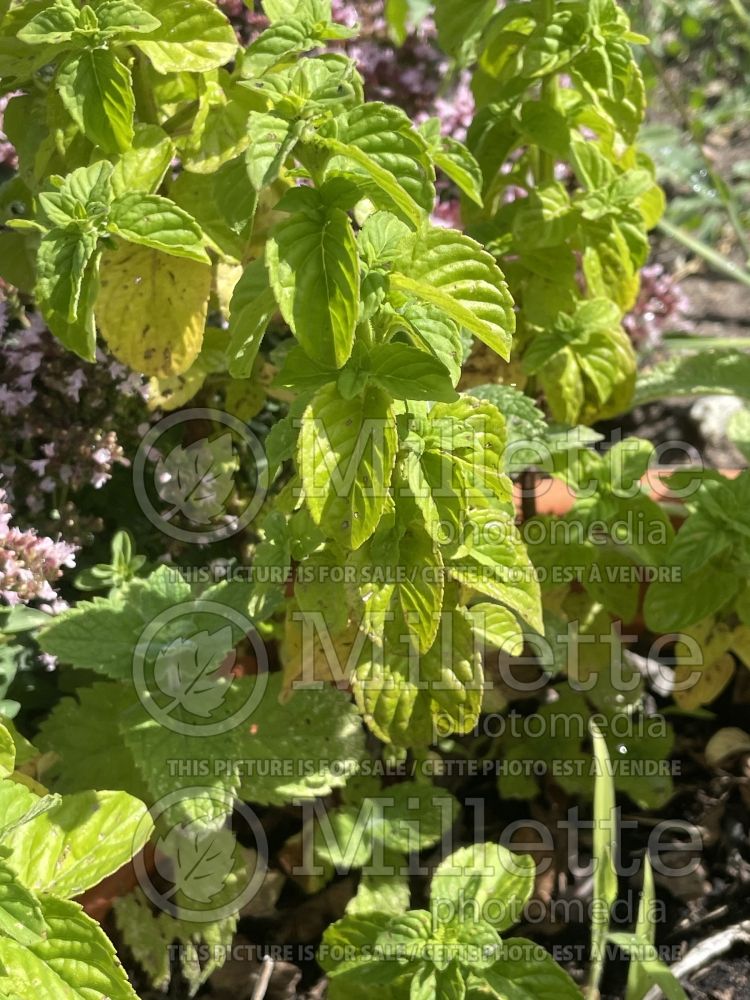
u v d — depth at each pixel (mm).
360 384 328
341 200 320
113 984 311
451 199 577
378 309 334
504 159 458
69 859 334
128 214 348
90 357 354
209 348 429
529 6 432
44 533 429
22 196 418
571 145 436
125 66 376
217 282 418
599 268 453
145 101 399
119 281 384
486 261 330
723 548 414
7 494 431
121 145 361
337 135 331
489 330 316
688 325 669
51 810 340
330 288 314
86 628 394
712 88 919
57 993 310
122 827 340
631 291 474
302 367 334
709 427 668
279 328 485
